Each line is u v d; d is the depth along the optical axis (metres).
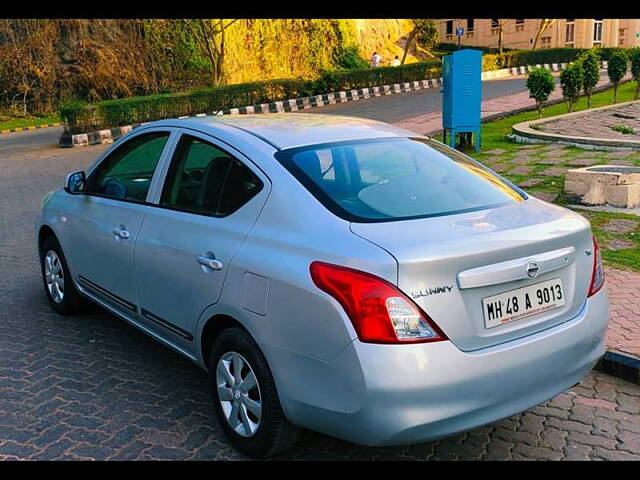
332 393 2.80
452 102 11.62
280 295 2.95
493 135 13.83
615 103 17.48
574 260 3.15
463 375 2.73
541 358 2.95
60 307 5.30
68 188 4.86
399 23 41.44
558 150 11.41
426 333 2.68
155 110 20.94
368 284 2.68
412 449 3.45
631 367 4.13
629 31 44.66
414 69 29.22
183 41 28.48
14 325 5.15
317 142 3.59
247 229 3.27
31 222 8.96
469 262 2.77
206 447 3.43
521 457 3.38
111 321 5.24
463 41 52.50
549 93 14.36
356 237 2.87
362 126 4.02
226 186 3.52
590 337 3.18
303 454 3.39
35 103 26.84
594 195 7.75
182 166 3.89
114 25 27.55
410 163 3.63
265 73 30.88
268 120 4.05
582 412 3.81
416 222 3.03
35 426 3.63
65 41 27.22
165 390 4.06
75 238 4.81
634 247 6.39
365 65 35.03
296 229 3.07
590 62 16.02
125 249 4.12
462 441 3.53
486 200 3.44
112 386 4.11
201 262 3.41
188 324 3.63
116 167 4.58
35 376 4.25
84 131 18.92
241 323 3.18
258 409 3.19
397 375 2.64
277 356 3.00
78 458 3.33
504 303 2.88
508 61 34.59
